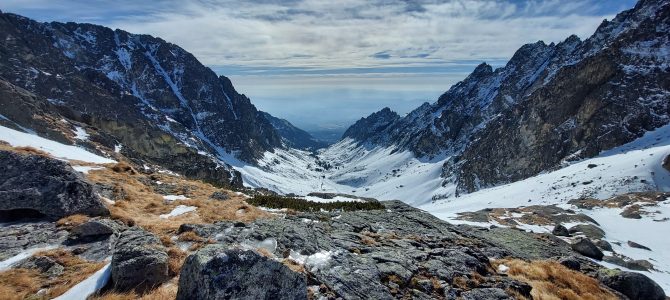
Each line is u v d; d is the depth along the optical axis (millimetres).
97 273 13961
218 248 11461
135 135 175500
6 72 163625
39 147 46344
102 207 21031
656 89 165375
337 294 14930
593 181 112000
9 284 13055
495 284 18812
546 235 36594
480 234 32000
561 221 56094
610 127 165500
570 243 39750
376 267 18000
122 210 22859
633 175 104625
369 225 28047
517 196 128250
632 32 193125
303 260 17547
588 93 196250
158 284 13461
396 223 30281
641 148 137500
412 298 16078
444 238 27031
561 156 187250
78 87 189250
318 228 24781
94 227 17703
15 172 19922
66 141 84312
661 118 153625
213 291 10258
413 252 21438
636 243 45281
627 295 22516
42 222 18797
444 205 159125
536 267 22891
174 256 15656
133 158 96000
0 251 15562
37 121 86125
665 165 103750
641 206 65188
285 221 24469
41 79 173375
